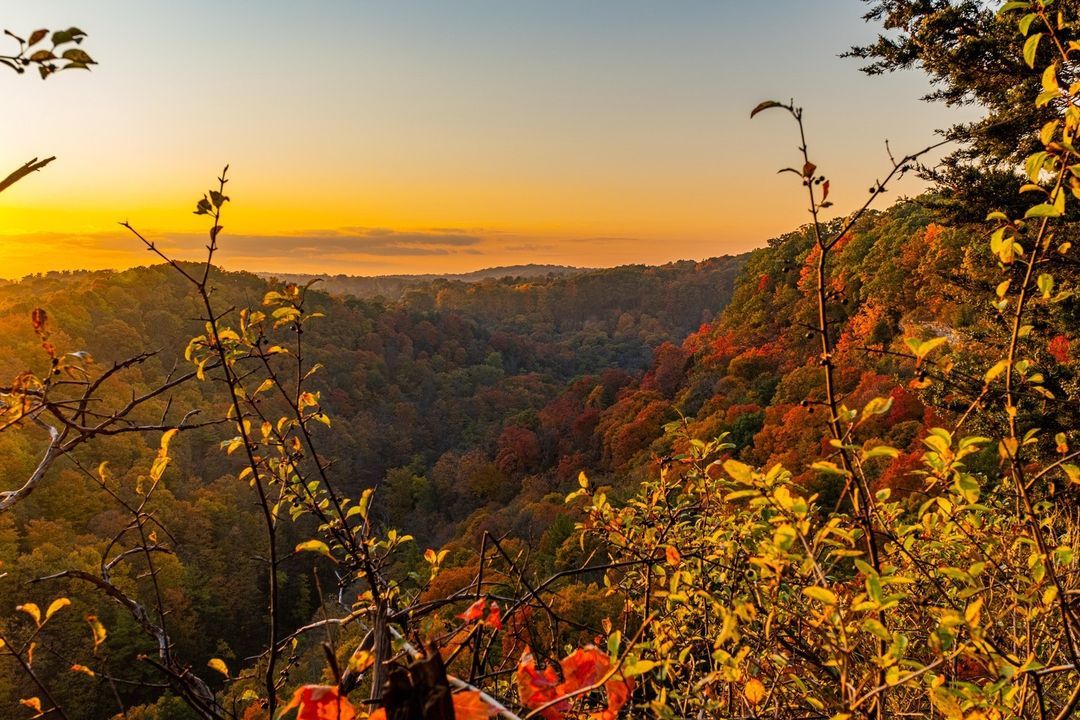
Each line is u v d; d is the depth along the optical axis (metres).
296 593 40.38
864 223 58.47
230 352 1.79
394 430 85.56
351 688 1.41
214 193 1.55
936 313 37.19
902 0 7.50
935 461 1.63
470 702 1.08
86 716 18.69
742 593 2.21
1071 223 6.00
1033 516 1.46
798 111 1.38
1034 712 1.92
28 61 1.07
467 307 171.62
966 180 6.84
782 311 56.88
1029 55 1.76
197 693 1.56
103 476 1.66
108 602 20.59
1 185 1.06
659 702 1.34
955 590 2.07
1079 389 5.60
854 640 1.51
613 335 157.38
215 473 51.50
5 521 35.03
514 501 55.81
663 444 32.03
